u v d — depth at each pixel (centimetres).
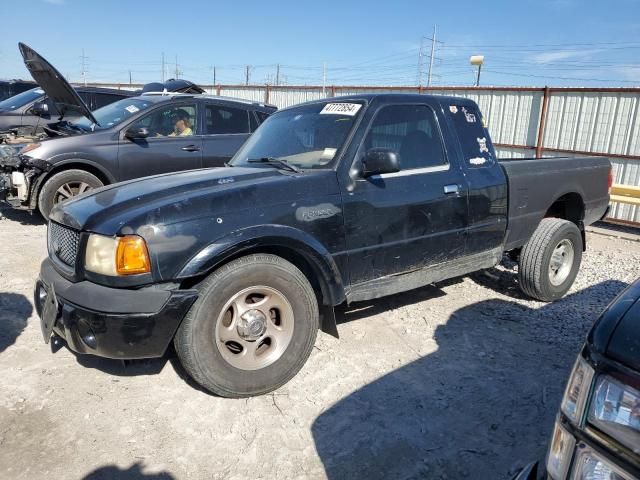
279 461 263
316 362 362
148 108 738
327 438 282
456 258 418
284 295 318
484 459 267
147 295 280
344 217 343
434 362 366
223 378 301
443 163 405
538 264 464
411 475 255
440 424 296
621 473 124
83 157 687
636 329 133
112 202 310
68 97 679
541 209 472
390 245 370
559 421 145
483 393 328
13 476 249
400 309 461
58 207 339
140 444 274
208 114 778
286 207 319
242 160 411
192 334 290
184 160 751
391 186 368
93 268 288
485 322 437
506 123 1089
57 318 296
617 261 661
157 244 281
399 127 387
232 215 302
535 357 377
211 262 290
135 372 344
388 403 315
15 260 570
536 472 156
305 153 375
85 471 254
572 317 453
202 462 262
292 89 1580
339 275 344
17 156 687
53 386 326
